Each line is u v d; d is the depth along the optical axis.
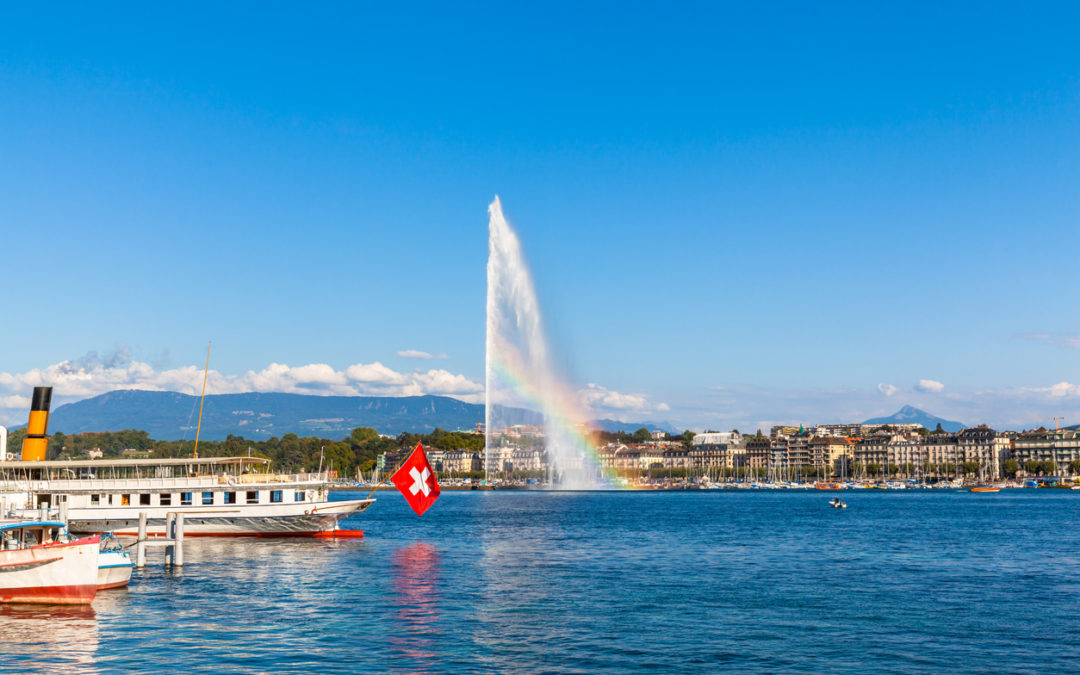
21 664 46.78
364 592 69.00
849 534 128.75
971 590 71.50
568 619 58.69
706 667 46.72
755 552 101.62
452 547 104.94
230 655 48.62
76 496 107.25
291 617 58.81
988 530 137.12
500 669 46.22
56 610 60.47
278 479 112.19
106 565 68.44
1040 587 73.12
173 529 107.50
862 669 46.41
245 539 109.88
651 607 63.28
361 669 46.03
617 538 120.44
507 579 76.81
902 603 65.19
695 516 179.00
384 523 152.75
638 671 45.97
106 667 46.22
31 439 107.50
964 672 45.91
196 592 68.38
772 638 53.19
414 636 53.41
